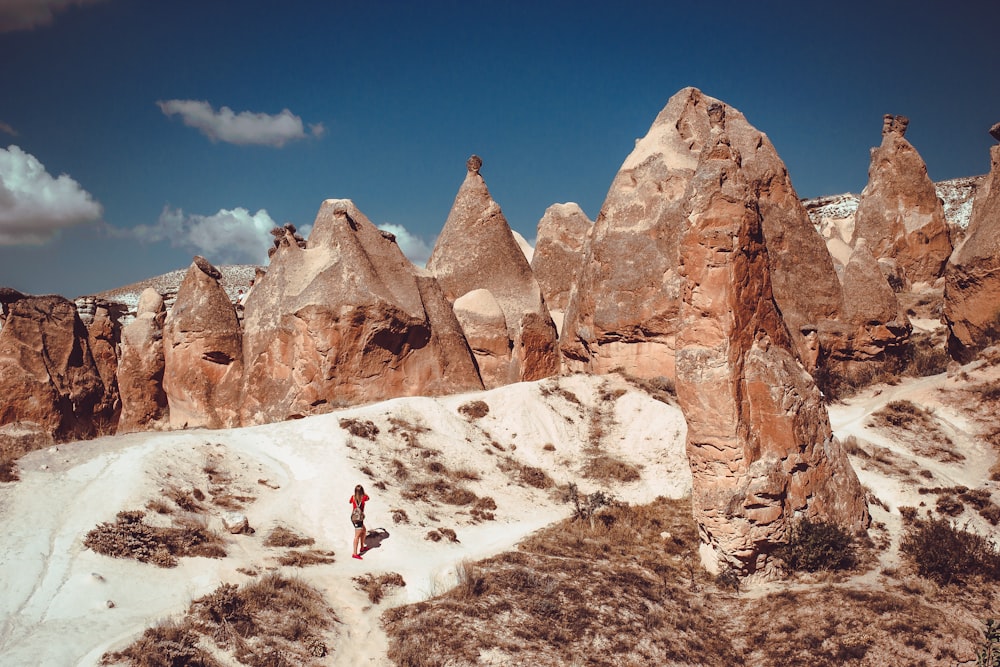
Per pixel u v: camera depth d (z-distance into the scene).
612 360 37.97
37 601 17.02
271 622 17.16
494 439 31.81
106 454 24.28
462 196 47.38
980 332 33.78
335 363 35.50
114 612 16.88
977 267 33.06
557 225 54.06
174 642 15.62
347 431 28.80
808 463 22.50
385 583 20.14
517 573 20.89
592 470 30.30
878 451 28.05
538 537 24.44
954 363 33.56
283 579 19.06
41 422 35.81
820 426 23.09
